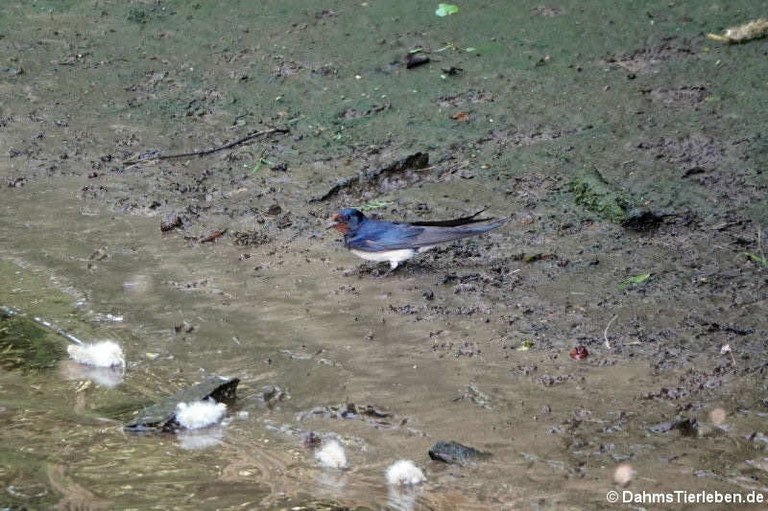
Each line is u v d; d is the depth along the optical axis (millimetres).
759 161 17656
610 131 18938
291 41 22734
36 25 24219
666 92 19844
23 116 21172
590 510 10469
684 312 14062
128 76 22266
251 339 14211
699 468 10992
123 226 17578
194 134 20281
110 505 11070
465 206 17328
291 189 18359
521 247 16109
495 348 13578
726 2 22094
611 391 12469
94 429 12508
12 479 11578
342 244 16672
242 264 16234
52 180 19156
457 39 22062
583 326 13922
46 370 13844
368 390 12875
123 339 14414
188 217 17672
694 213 16531
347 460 11617
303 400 12805
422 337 13961
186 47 23031
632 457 11250
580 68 20828
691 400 12172
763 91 19484
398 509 10750
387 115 20188
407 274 15680
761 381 12430
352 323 14430
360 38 22500
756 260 15211
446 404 12461
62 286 15812
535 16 22438
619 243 15992
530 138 19062
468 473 11188
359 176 18312
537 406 12289
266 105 20906
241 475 11516
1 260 16625
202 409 12430
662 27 21688
